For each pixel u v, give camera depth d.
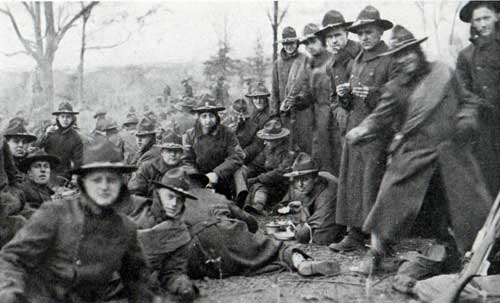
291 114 6.78
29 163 5.06
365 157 4.98
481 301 3.81
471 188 4.34
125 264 3.60
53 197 5.55
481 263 3.72
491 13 4.55
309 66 6.69
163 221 4.23
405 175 4.47
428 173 4.45
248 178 7.08
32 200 5.00
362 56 5.29
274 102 7.41
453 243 4.47
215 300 4.01
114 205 3.32
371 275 4.45
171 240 4.08
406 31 4.81
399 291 4.13
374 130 4.86
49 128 7.09
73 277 3.33
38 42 9.14
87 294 3.46
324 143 6.24
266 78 8.55
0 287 3.08
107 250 3.38
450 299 3.73
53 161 5.25
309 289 4.20
